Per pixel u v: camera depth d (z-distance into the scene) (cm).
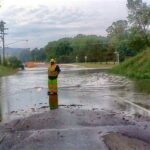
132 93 2195
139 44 7075
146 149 858
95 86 2825
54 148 880
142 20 7288
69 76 4506
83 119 1201
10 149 912
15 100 1967
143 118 1270
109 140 927
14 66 8712
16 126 1162
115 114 1345
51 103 1780
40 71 7094
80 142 919
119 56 10188
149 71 4128
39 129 1089
